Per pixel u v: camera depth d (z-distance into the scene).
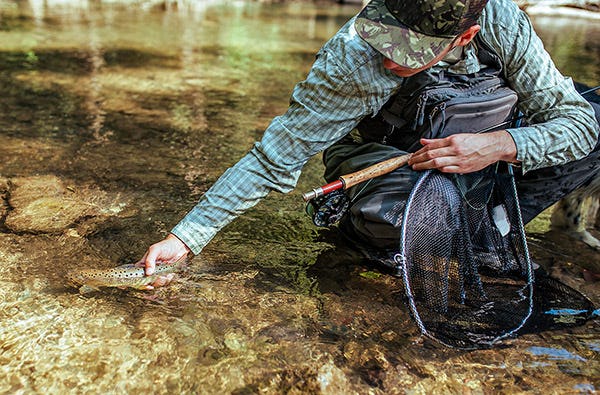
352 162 2.10
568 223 2.60
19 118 3.79
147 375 1.59
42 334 1.73
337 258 2.26
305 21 10.58
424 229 1.91
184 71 5.58
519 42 1.90
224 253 2.25
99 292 1.96
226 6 12.66
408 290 1.87
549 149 1.91
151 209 2.59
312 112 1.81
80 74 5.19
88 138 3.48
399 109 1.95
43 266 2.10
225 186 1.91
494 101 1.93
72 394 1.52
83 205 2.59
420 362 1.69
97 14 9.80
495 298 1.98
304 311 1.91
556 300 2.00
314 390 1.57
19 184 2.78
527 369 1.67
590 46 7.43
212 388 1.56
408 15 1.60
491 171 2.03
